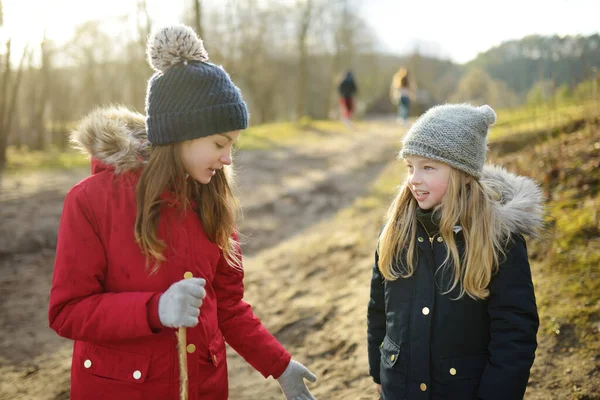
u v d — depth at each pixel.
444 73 49.56
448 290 1.82
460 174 1.84
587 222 3.65
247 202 7.73
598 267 3.23
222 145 1.67
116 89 22.58
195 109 1.58
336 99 37.62
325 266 4.83
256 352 1.96
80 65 21.83
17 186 8.13
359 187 8.06
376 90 46.22
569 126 5.25
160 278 1.66
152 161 1.65
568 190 4.15
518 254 1.78
